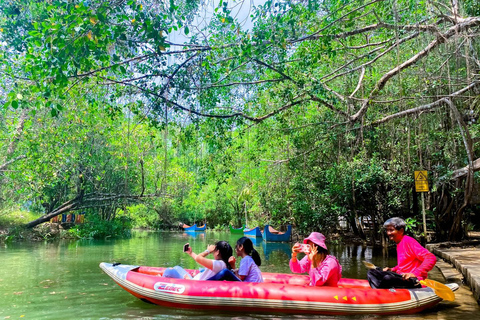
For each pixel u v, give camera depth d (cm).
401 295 462
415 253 487
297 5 771
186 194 2812
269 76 1040
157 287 499
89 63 673
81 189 1678
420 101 966
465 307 491
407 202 1300
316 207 1450
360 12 927
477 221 1797
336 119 1130
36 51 854
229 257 543
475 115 1089
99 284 654
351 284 555
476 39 855
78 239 1738
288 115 1052
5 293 579
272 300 459
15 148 1523
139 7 653
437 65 966
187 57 863
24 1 859
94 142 1645
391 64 1093
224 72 909
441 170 1128
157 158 1862
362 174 1166
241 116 984
